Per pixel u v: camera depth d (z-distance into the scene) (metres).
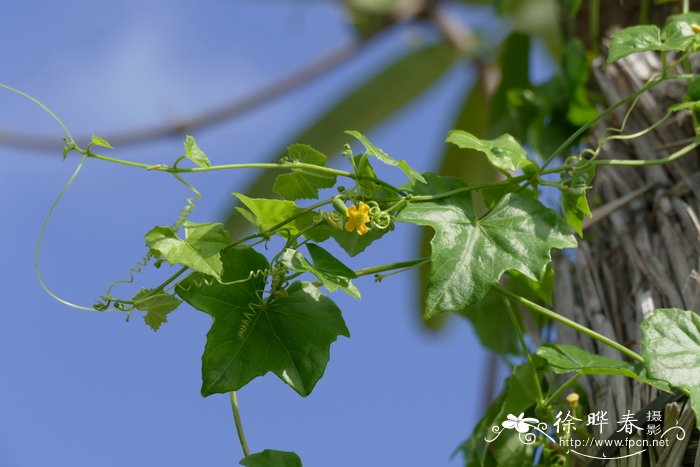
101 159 1.20
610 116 1.38
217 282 1.21
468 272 1.20
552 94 1.46
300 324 1.22
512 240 1.21
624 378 1.25
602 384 1.27
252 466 1.22
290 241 1.22
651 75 1.37
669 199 1.32
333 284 1.20
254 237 1.21
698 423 1.15
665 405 1.21
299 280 1.23
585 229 1.36
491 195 1.26
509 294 1.24
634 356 1.22
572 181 1.25
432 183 1.23
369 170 1.22
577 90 1.43
